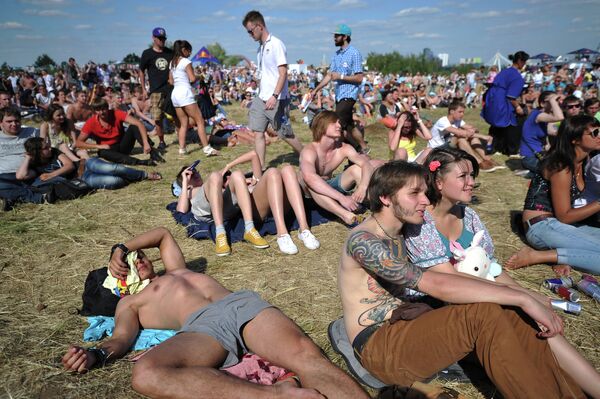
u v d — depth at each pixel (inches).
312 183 189.9
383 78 1251.8
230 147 396.2
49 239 189.3
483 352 82.4
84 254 175.5
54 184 240.4
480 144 316.2
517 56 346.9
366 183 190.1
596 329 122.8
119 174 265.1
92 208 228.7
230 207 187.5
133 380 86.7
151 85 377.7
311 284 150.9
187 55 342.3
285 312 134.2
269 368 99.0
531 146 331.3
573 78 924.6
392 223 96.9
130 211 223.6
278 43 267.4
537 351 83.1
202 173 304.5
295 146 294.4
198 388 84.8
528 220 170.6
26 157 241.8
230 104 922.7
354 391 88.0
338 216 195.6
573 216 158.7
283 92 275.9
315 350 95.1
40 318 131.0
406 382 92.4
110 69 1201.4
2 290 147.9
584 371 82.4
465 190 105.0
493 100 357.7
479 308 83.9
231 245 182.7
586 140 152.4
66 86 818.8
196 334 98.7
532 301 83.4
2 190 231.8
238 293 107.7
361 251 93.1
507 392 80.6
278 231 177.8
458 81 1166.3
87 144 324.5
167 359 89.4
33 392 100.6
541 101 322.7
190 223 194.9
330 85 772.6
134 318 119.6
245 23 263.4
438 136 320.8
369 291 99.1
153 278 132.0
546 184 166.7
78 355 104.8
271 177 180.4
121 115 327.9
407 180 90.5
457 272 100.7
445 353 86.4
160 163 332.2
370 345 96.0
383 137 445.7
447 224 113.7
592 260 149.9
